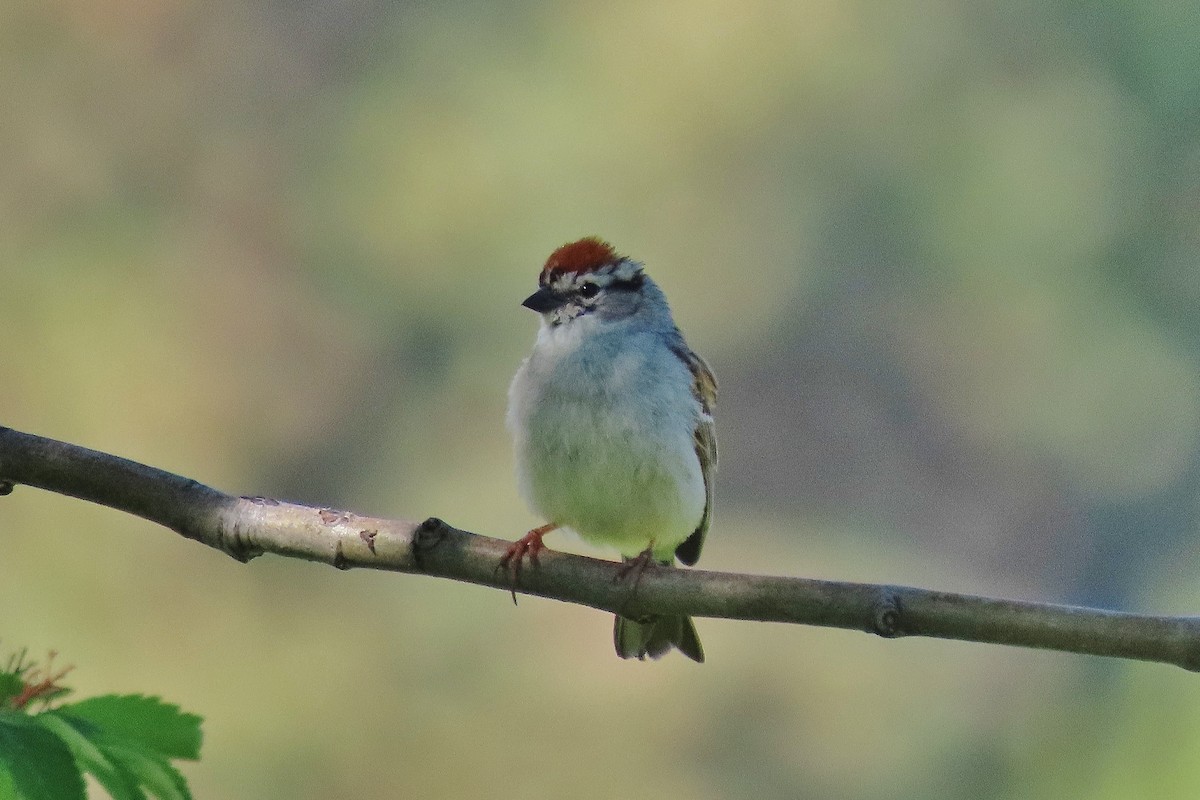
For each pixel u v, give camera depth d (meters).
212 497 4.73
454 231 16.91
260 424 15.93
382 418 16.38
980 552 17.19
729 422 17.31
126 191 16.95
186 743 3.68
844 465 17.41
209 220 16.97
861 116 17.61
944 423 17.45
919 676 13.84
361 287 16.77
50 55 17.11
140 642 12.40
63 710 3.54
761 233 17.36
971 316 17.45
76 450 4.75
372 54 17.66
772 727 13.61
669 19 17.45
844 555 16.97
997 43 17.75
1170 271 17.42
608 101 17.28
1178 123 17.50
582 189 17.00
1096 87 17.78
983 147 17.45
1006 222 17.42
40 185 16.64
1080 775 11.26
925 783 13.50
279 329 16.50
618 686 13.55
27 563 12.22
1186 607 16.05
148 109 17.28
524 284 16.69
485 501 15.93
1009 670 13.75
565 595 4.72
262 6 17.92
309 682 12.94
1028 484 17.36
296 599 13.18
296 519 4.71
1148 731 10.16
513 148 17.06
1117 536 17.08
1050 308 17.31
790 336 17.48
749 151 17.42
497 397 16.36
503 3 17.67
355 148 17.31
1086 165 17.47
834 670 13.85
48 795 3.13
